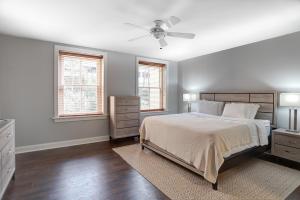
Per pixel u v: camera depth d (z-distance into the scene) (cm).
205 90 484
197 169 236
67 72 388
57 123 376
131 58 472
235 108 368
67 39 351
